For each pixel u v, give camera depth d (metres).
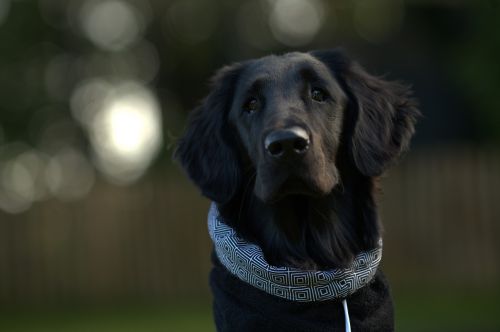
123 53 18.88
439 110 18.58
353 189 4.18
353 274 3.81
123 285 12.80
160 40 18.97
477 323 9.52
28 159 18.09
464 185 12.86
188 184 12.92
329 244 4.11
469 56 15.98
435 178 12.88
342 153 4.16
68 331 10.11
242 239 3.93
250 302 3.81
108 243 12.77
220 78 4.46
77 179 18.14
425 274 12.82
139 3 18.50
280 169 3.70
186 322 10.33
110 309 12.52
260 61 4.30
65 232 12.69
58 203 12.68
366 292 3.87
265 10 18.70
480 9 15.83
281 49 19.14
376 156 4.16
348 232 4.15
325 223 4.11
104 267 12.76
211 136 4.33
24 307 12.61
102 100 18.73
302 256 4.16
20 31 18.17
